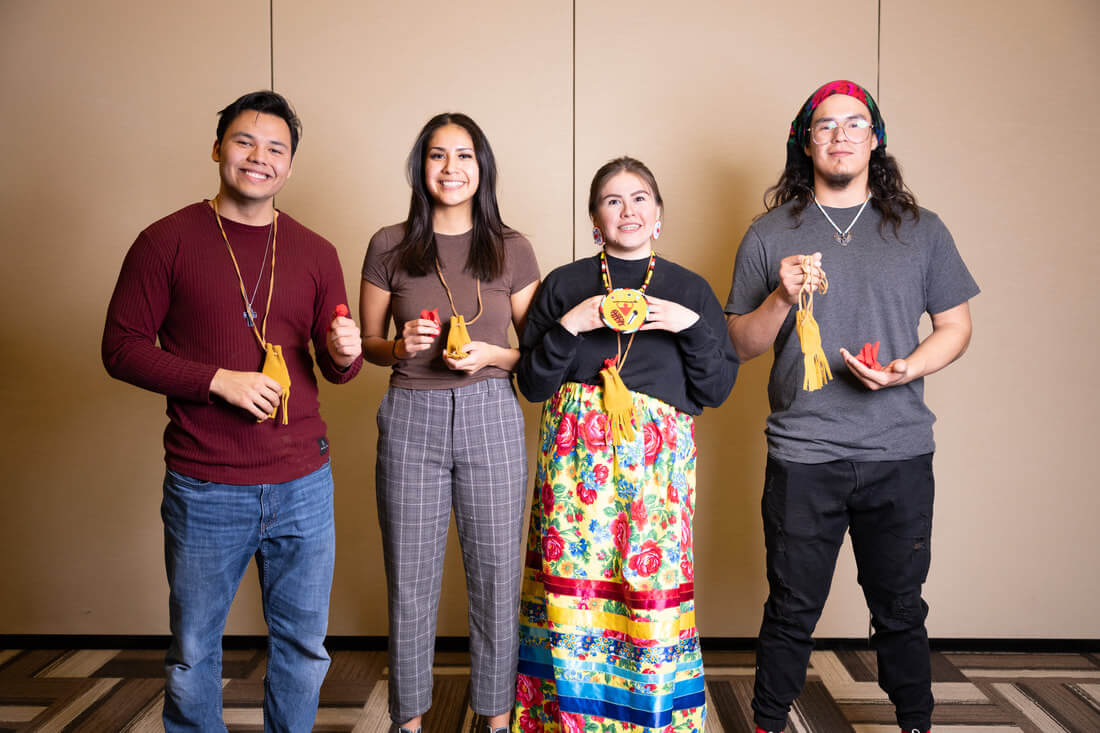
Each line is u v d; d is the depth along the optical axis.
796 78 2.48
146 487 2.61
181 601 1.57
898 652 1.87
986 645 2.58
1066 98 2.46
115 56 2.50
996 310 2.51
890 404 1.82
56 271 2.56
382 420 1.89
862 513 1.87
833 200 1.89
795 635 1.86
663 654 1.73
